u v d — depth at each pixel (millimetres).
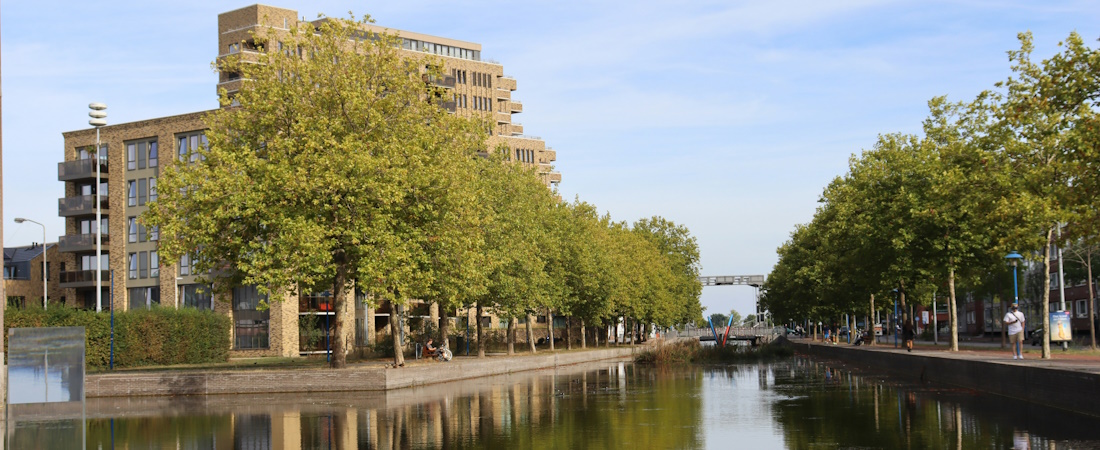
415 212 37000
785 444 17453
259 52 38688
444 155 38844
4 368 29250
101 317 47438
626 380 39906
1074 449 15758
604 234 83312
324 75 37219
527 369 51719
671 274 105875
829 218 68188
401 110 38531
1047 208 25172
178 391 34375
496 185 53000
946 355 37125
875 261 47500
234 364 51625
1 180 28094
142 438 20188
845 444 17172
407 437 19562
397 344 39719
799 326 158875
